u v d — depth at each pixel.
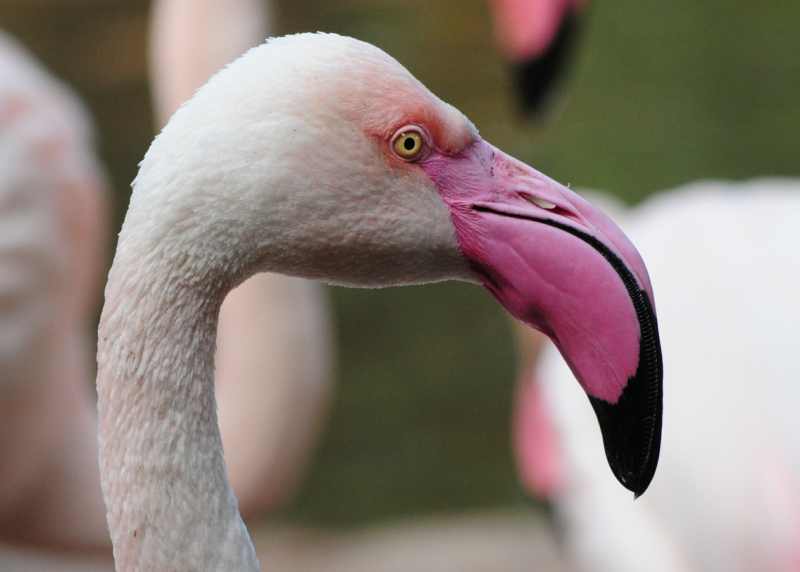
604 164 8.66
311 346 6.35
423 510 11.04
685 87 8.64
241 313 6.27
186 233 3.18
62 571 6.80
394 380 12.01
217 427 3.31
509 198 3.40
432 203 3.35
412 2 14.66
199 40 6.24
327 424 11.74
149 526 3.21
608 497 7.07
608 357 3.34
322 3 14.69
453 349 12.23
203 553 3.23
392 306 12.75
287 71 3.23
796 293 6.75
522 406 8.06
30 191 6.44
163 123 6.41
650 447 3.32
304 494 11.23
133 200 3.24
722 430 6.63
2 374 6.36
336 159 3.22
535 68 8.08
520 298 3.40
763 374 6.63
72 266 6.61
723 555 6.64
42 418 6.48
